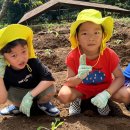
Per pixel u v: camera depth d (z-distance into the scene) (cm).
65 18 379
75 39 100
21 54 89
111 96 101
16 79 95
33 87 99
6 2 293
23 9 535
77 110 103
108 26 97
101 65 99
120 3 443
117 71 100
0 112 104
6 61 92
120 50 160
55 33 188
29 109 93
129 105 105
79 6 299
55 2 300
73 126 92
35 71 95
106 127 93
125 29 183
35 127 93
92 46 95
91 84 102
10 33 88
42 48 174
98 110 102
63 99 99
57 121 96
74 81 96
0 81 93
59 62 154
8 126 94
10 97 100
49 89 97
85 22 94
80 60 95
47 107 100
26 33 91
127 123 96
